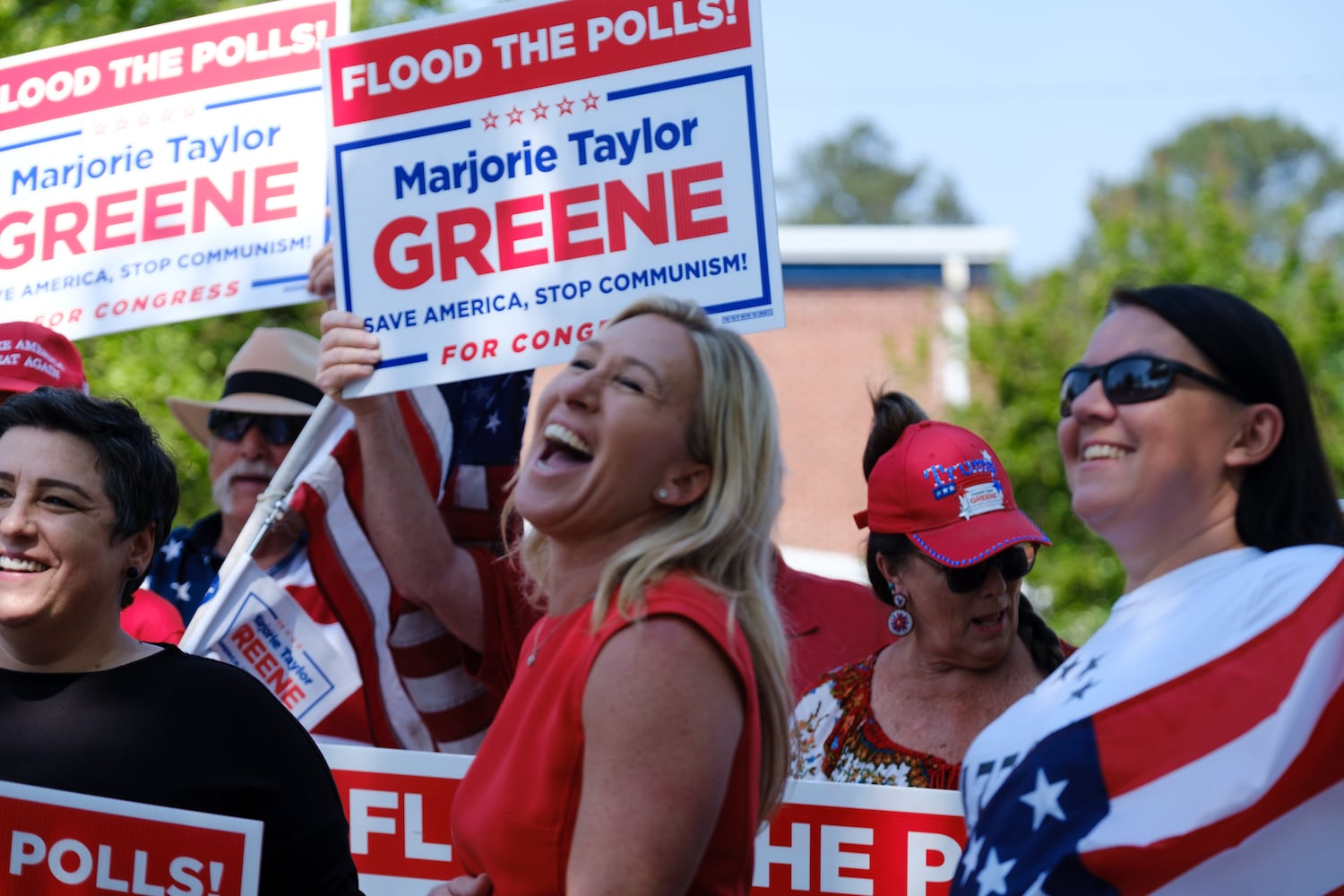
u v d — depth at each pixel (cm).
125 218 357
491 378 354
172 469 254
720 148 298
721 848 205
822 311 1931
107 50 362
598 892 190
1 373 334
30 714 232
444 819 282
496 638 328
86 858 228
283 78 354
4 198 364
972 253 1903
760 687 213
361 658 330
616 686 196
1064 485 1225
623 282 299
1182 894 185
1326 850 183
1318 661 184
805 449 1908
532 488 219
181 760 230
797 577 343
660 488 214
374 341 304
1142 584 204
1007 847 195
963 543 284
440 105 308
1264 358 194
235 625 326
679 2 301
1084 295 1336
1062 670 207
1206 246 1366
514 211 304
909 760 288
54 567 232
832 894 268
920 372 1455
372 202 308
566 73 304
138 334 1034
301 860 235
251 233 352
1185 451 195
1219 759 186
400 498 319
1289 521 195
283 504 326
